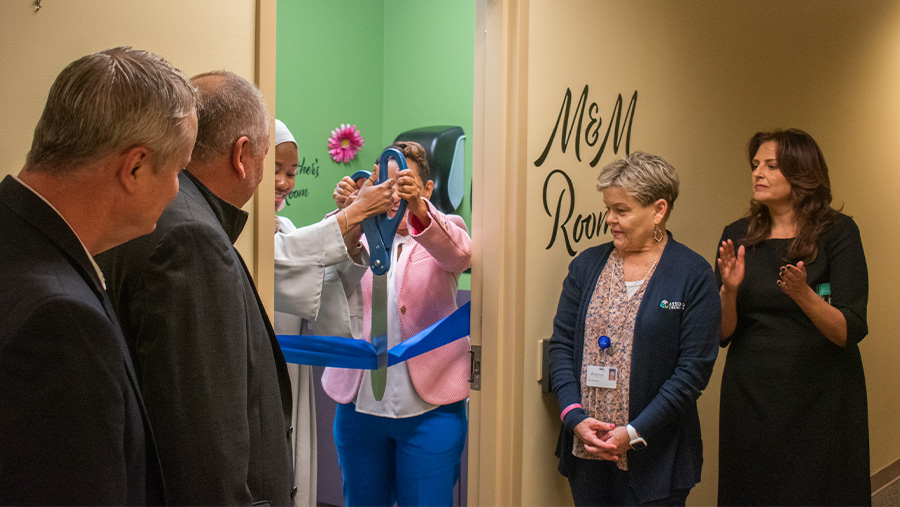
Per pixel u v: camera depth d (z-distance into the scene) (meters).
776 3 3.14
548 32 2.00
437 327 1.94
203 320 0.90
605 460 1.81
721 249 2.07
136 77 0.76
